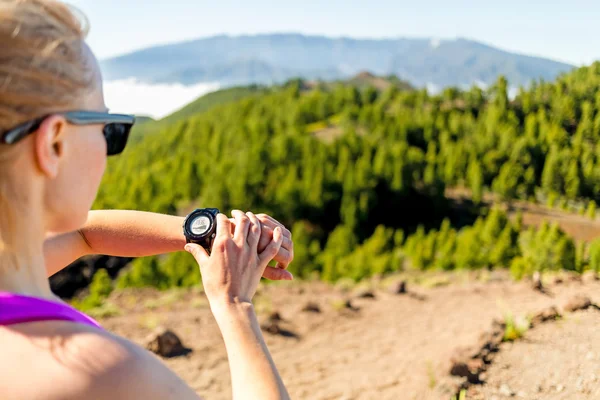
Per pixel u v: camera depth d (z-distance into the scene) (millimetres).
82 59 641
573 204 18125
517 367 3656
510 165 53156
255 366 723
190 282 45844
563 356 3586
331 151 102125
